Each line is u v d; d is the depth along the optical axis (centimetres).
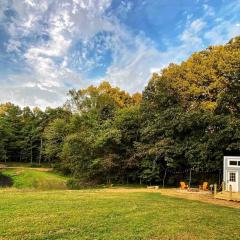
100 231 1097
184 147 3666
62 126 6375
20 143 7869
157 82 4416
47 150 6375
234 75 3675
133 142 4306
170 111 3969
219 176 3619
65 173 5656
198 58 4534
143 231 1124
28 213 1329
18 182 4716
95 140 4241
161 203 1834
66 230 1090
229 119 3381
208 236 1108
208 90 4125
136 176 4225
